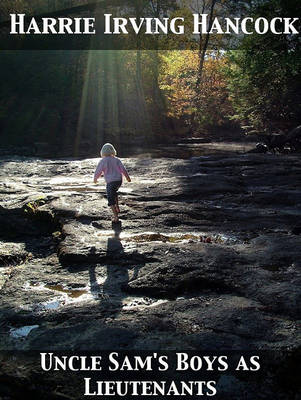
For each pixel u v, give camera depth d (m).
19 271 5.62
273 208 9.60
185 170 15.43
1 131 35.16
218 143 36.78
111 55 45.78
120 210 8.85
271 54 28.55
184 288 4.91
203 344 3.49
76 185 12.66
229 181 12.70
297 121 30.31
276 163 16.89
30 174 15.72
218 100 46.38
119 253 6.07
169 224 8.06
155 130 42.97
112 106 43.84
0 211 8.59
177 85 47.12
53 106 40.62
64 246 6.39
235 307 4.26
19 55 43.12
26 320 4.16
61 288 5.02
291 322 3.93
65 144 32.41
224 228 7.86
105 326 3.85
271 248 6.24
